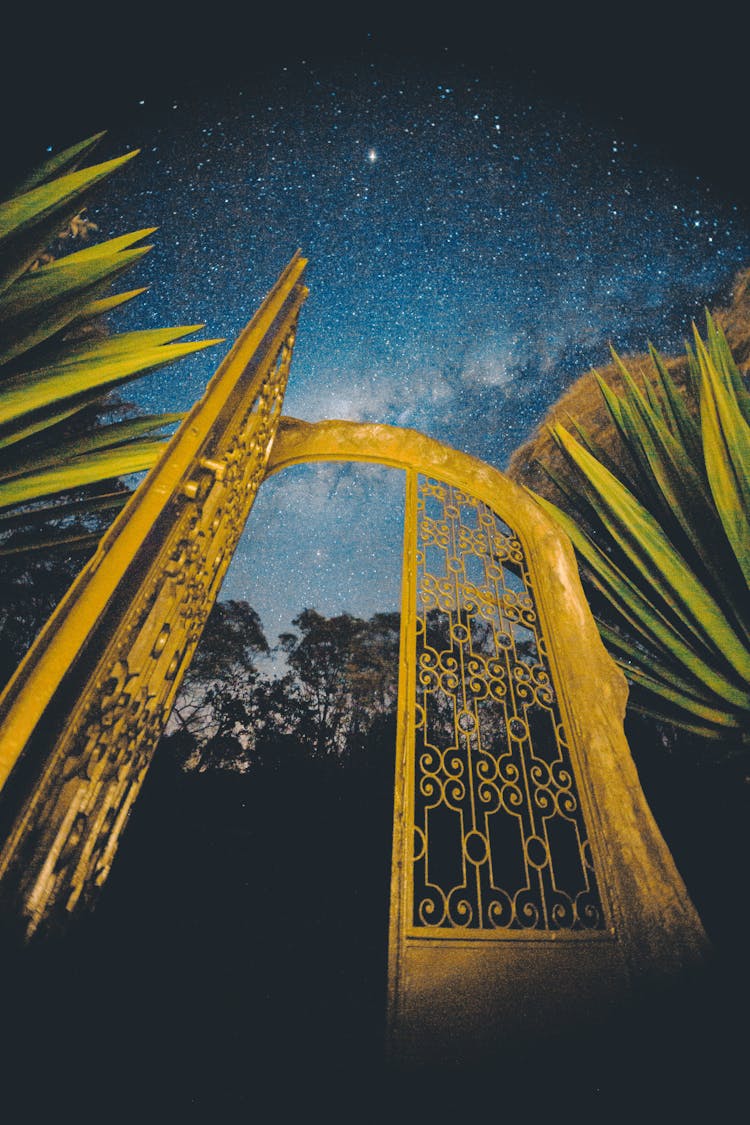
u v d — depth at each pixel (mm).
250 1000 2812
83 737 1169
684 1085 1566
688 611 2867
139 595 1335
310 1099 1874
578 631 2953
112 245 1993
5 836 960
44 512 1786
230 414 1835
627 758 2619
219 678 9594
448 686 2605
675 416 3309
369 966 3455
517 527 3270
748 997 1958
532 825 2404
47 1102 986
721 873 2986
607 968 2111
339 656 10930
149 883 4070
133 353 1736
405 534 2969
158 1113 1648
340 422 3273
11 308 1689
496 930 2092
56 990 1048
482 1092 1662
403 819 2189
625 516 3000
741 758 2908
